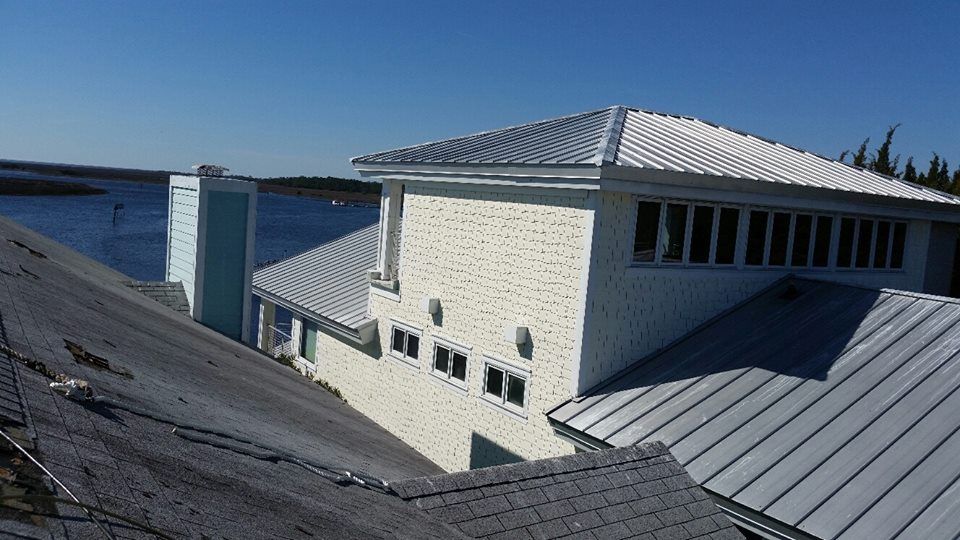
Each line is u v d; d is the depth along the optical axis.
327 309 19.36
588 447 10.84
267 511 4.13
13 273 8.15
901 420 8.98
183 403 6.16
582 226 11.74
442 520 5.69
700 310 13.07
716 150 14.16
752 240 13.66
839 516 7.67
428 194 15.22
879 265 16.03
